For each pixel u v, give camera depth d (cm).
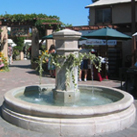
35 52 1656
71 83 497
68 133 370
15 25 1644
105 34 1011
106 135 378
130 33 1655
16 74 1286
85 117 378
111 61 1293
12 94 502
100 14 1944
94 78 1081
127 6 1806
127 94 505
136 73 726
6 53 1705
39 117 387
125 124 410
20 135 373
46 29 1645
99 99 549
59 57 493
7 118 436
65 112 371
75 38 493
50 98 549
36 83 963
